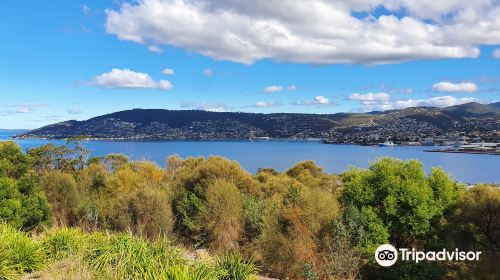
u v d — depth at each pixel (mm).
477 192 10742
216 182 13977
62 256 7465
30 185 12297
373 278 10570
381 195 11086
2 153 12406
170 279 5699
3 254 6730
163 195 13211
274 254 10578
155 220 12227
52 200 13875
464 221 10445
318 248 10352
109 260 6719
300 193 11883
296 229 10352
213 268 6586
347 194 11656
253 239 12156
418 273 9781
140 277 6082
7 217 10469
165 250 7270
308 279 9281
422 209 10367
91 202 14000
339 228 9883
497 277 9969
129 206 12492
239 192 14516
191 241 12906
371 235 10273
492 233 10273
